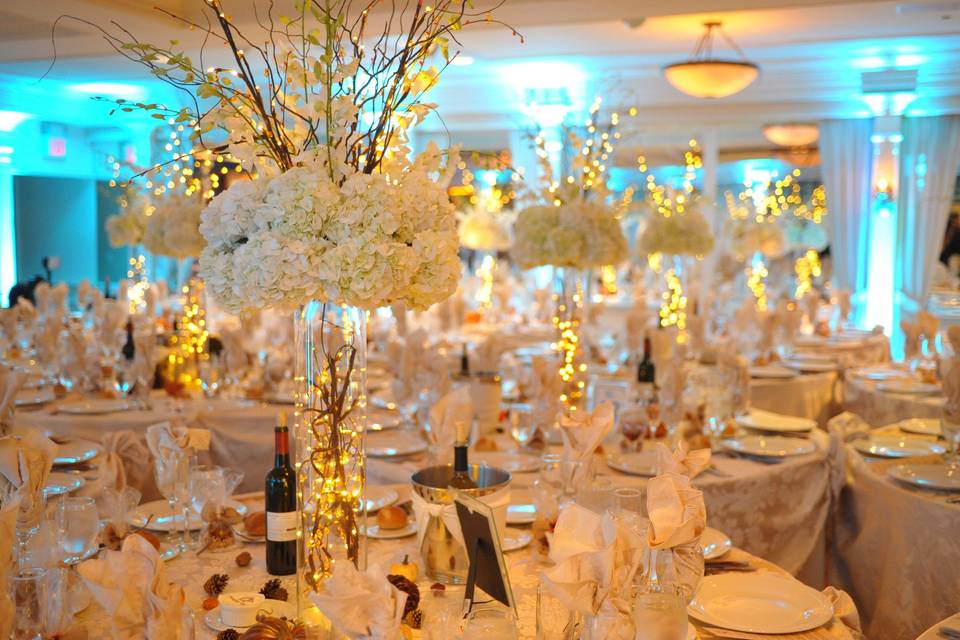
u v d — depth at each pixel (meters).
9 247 8.09
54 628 1.64
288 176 1.59
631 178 10.20
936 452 3.45
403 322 5.64
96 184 7.82
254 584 1.97
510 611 1.54
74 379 4.34
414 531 2.30
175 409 4.01
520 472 2.98
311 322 1.68
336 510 1.69
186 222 4.39
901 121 9.45
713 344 6.31
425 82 1.76
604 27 6.50
